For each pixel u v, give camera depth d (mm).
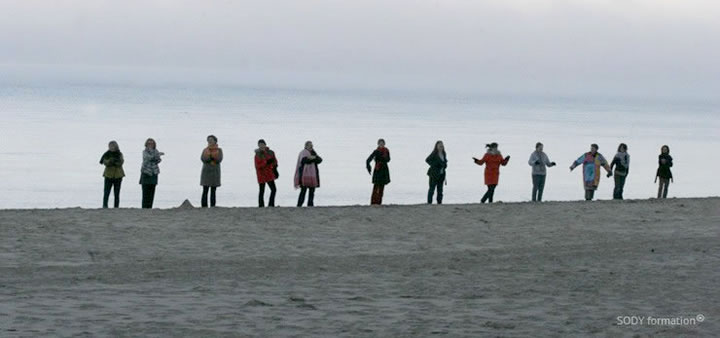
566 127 175625
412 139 121375
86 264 19359
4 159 78250
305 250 21672
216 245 22016
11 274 18109
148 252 20875
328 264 20047
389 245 22672
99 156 83938
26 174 67188
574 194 61469
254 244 22297
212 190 30422
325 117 191250
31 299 15781
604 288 17859
